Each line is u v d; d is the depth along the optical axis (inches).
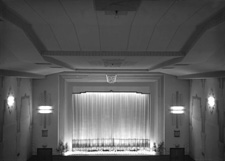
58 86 381.4
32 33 159.6
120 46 188.7
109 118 400.8
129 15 129.6
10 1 110.0
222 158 253.4
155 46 187.6
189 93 383.6
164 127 382.9
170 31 159.2
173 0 106.7
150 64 284.8
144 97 401.1
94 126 398.9
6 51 179.8
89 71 370.6
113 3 109.0
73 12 126.6
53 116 378.9
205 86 310.8
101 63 274.8
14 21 128.6
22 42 162.2
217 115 268.7
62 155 371.6
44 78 379.6
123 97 400.5
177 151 340.5
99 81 394.9
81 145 396.5
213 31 139.1
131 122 400.8
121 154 380.8
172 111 378.6
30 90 366.0
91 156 372.8
